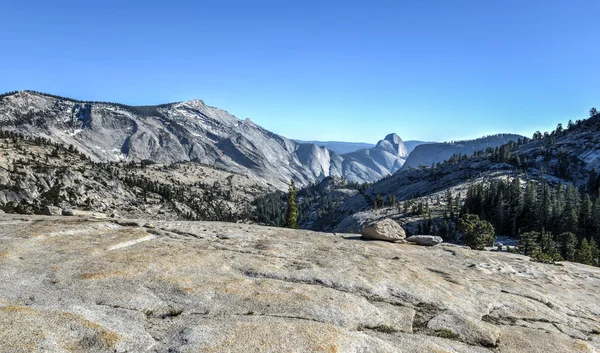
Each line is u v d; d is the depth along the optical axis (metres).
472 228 89.19
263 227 36.56
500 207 170.38
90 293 14.14
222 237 28.39
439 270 25.33
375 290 18.53
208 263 19.69
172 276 16.84
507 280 26.23
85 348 9.96
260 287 16.55
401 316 15.80
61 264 17.22
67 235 23.42
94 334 10.56
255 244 26.69
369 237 37.94
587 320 20.11
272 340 11.32
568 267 37.78
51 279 15.26
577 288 28.33
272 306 14.51
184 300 14.44
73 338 10.23
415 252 32.88
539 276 30.00
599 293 27.70
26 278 15.11
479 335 14.85
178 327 12.14
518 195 181.75
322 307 14.87
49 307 12.00
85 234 24.22
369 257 25.83
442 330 14.93
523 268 31.84
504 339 15.05
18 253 18.33
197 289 15.50
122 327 11.52
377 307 16.42
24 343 9.38
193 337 11.15
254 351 10.58
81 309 12.17
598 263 104.25
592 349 15.25
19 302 12.74
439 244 38.69
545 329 17.23
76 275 15.91
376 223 38.16
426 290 19.53
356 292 18.08
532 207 167.75
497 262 32.47
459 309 17.83
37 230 23.27
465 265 29.88
